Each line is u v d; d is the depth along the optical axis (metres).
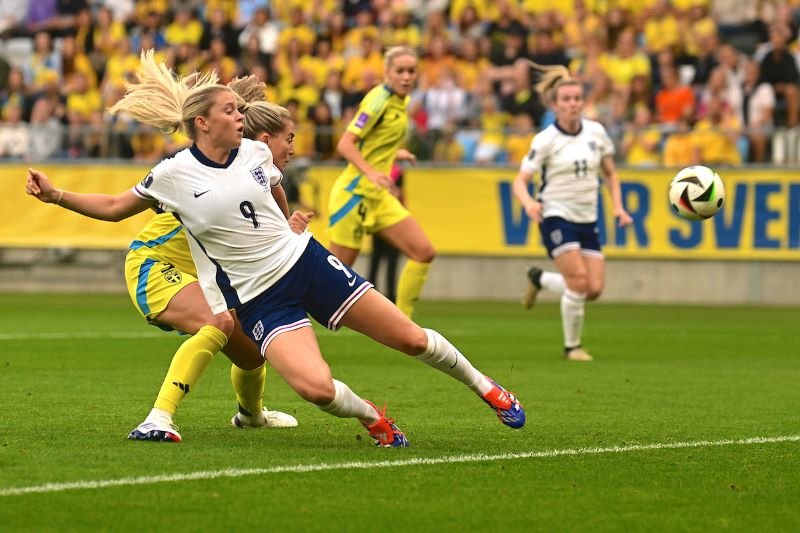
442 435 19.30
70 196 17.39
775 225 53.16
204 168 17.36
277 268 17.33
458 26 66.44
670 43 61.62
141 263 19.03
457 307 52.56
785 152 53.75
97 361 30.66
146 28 69.62
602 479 15.79
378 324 17.42
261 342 17.27
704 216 23.97
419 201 55.84
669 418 21.75
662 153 54.59
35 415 20.91
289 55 64.56
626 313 49.94
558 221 32.84
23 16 74.75
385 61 33.59
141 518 13.16
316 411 22.11
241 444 17.92
